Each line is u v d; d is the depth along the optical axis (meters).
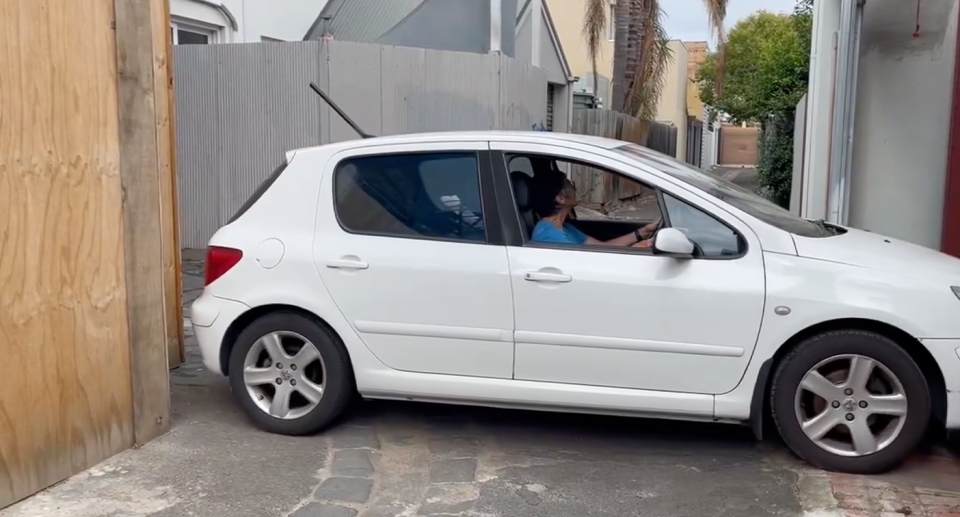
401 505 4.27
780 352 4.55
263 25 13.80
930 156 8.22
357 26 14.28
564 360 4.70
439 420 5.52
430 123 11.36
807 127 9.77
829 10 8.88
